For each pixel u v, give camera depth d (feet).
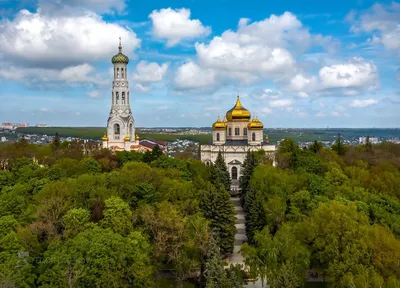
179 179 395.96
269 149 612.70
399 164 533.14
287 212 340.80
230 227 326.65
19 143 640.58
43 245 263.29
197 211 324.60
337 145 614.34
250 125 630.74
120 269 231.91
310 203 333.21
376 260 239.71
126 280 237.25
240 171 581.53
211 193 331.98
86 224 269.44
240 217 440.86
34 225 267.59
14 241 242.17
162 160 467.11
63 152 568.00
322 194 364.38
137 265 235.81
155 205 322.96
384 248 243.81
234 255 335.26
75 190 318.45
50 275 221.87
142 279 236.02
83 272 219.61
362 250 244.83
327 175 407.64
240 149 601.21
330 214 269.03
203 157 626.23
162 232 276.82
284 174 401.49
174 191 336.08
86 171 422.82
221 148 605.31
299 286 248.11
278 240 259.80
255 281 280.51
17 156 533.96
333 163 456.45
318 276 291.79
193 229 282.97
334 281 244.01
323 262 269.23
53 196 305.94
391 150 645.10
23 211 297.33
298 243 259.80
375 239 248.73
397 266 235.20
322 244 262.06
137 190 335.67
